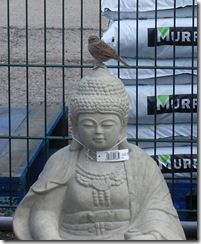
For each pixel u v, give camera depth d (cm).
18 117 757
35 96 1041
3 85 1094
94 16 1445
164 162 615
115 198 429
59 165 437
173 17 617
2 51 1271
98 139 423
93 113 421
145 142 622
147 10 621
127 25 617
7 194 620
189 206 623
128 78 617
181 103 616
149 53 619
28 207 443
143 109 614
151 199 435
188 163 615
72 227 432
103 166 431
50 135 718
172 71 618
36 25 1404
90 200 428
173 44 609
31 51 1267
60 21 1420
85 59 1222
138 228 425
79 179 430
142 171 438
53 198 436
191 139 607
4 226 615
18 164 638
